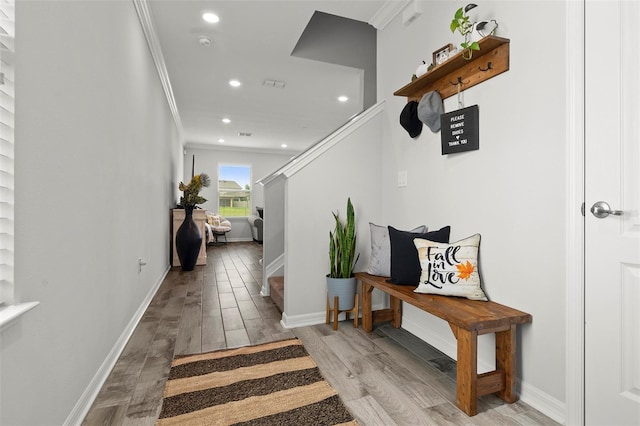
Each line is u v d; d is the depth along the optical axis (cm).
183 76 423
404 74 263
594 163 132
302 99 514
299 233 267
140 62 272
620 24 123
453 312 161
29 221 106
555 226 148
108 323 186
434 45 229
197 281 420
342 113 590
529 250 160
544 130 152
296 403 155
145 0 259
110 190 188
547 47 150
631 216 121
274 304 321
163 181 423
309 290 270
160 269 401
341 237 260
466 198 199
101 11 172
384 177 288
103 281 176
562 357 145
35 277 109
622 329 124
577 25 136
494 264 179
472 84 191
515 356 158
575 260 138
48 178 117
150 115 321
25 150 104
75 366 139
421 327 238
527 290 161
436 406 155
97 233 167
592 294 133
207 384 171
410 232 224
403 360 202
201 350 215
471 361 148
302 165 267
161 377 180
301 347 218
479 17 188
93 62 160
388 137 283
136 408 152
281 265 358
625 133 122
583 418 136
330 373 185
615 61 125
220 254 684
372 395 163
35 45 109
